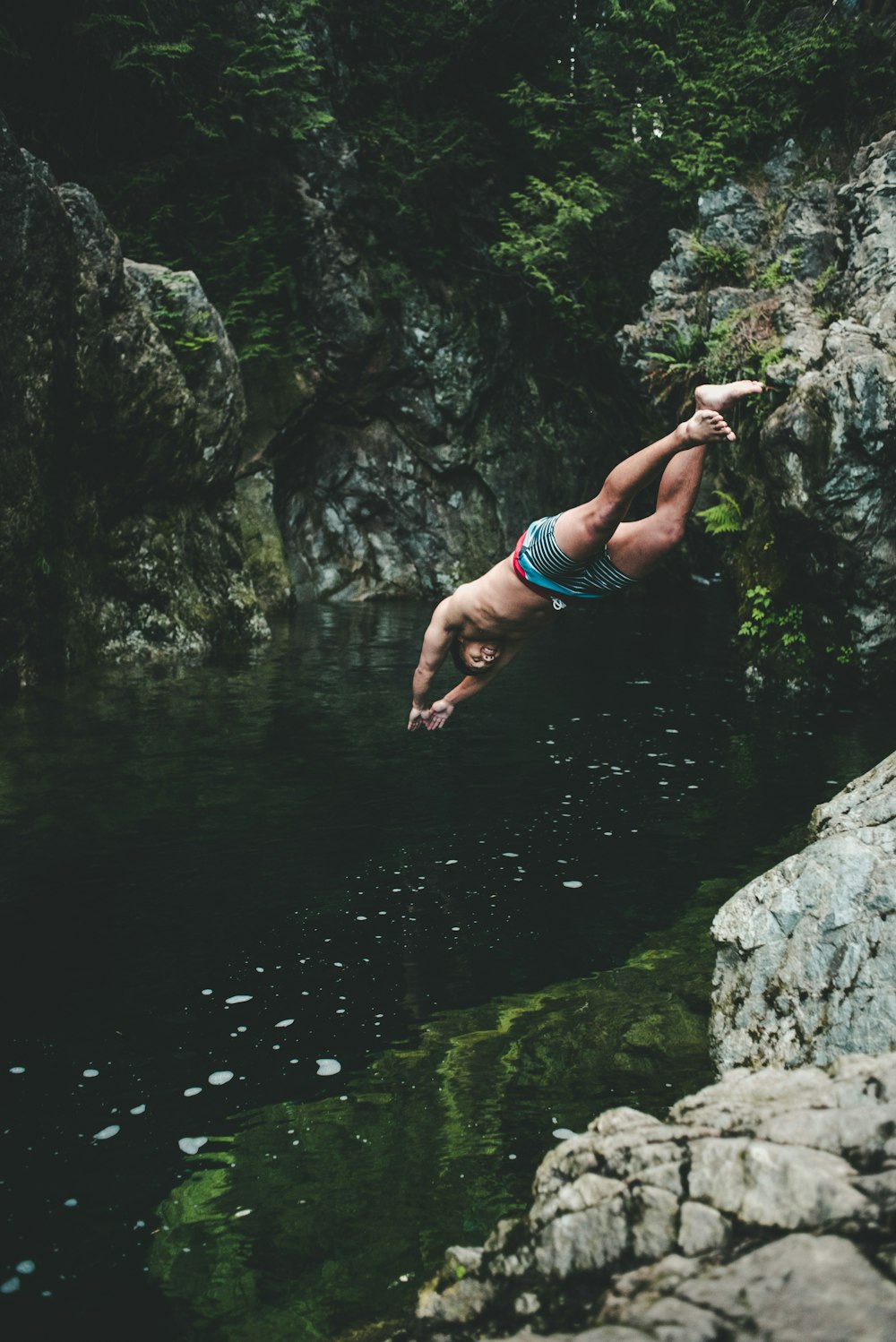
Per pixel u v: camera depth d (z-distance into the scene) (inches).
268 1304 103.1
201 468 540.7
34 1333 100.0
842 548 394.6
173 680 431.2
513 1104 139.3
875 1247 74.2
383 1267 108.0
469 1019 164.1
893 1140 85.1
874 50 506.6
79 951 188.5
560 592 160.9
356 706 386.9
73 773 295.9
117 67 567.5
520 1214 115.9
